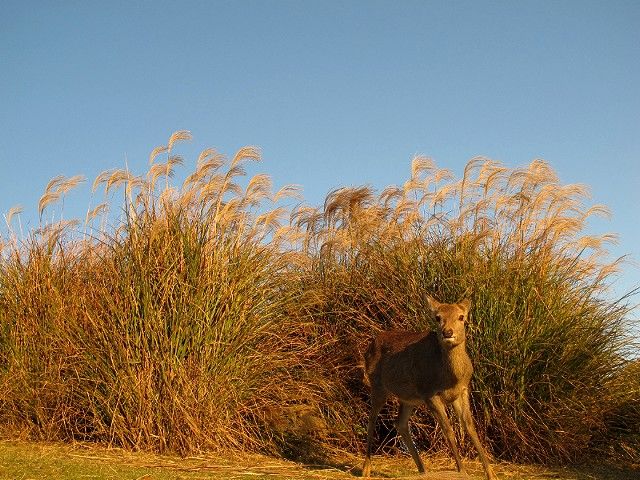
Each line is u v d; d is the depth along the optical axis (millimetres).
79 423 10547
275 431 10727
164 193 11297
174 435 10031
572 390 10719
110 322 10531
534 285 10992
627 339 11125
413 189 12773
